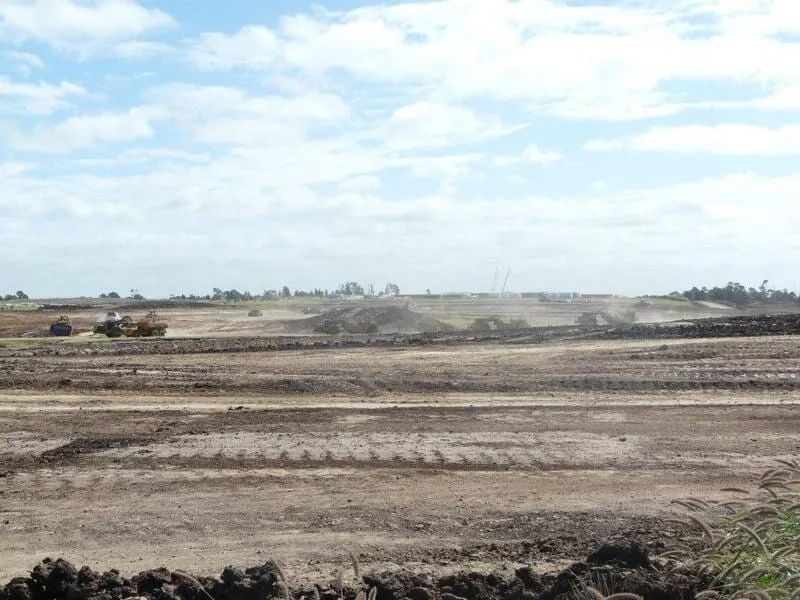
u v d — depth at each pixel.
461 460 13.31
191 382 23.84
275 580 6.82
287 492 11.48
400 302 120.88
